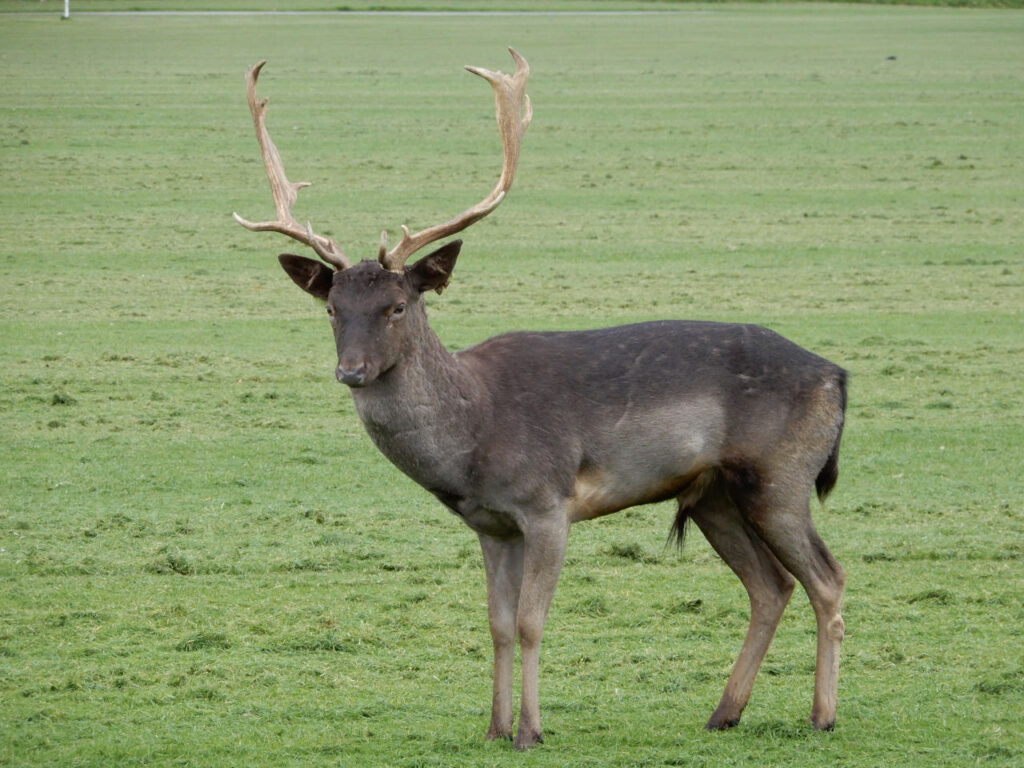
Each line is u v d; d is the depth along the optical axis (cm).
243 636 3122
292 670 2944
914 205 8888
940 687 2847
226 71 16812
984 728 2644
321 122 12506
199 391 5159
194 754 2538
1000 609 3275
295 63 17975
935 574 3516
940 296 6638
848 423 4803
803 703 2800
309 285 2612
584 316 6138
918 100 14062
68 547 3662
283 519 3906
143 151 10800
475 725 2681
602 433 2588
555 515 2556
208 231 8069
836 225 8288
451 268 2514
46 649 3041
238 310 6378
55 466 4325
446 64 18012
